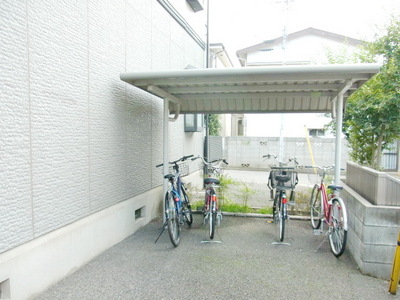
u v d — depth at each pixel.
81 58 3.22
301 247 3.92
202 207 5.31
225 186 5.77
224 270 3.19
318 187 4.71
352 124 5.61
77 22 3.15
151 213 5.17
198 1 7.89
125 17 4.23
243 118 19.81
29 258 2.49
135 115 4.59
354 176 4.22
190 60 7.70
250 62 16.98
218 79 3.80
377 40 5.06
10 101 2.31
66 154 2.99
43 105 2.67
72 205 3.10
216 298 2.62
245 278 3.01
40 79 2.62
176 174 4.46
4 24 2.24
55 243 2.80
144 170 4.95
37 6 2.57
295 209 5.55
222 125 15.94
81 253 3.21
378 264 3.09
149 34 5.09
